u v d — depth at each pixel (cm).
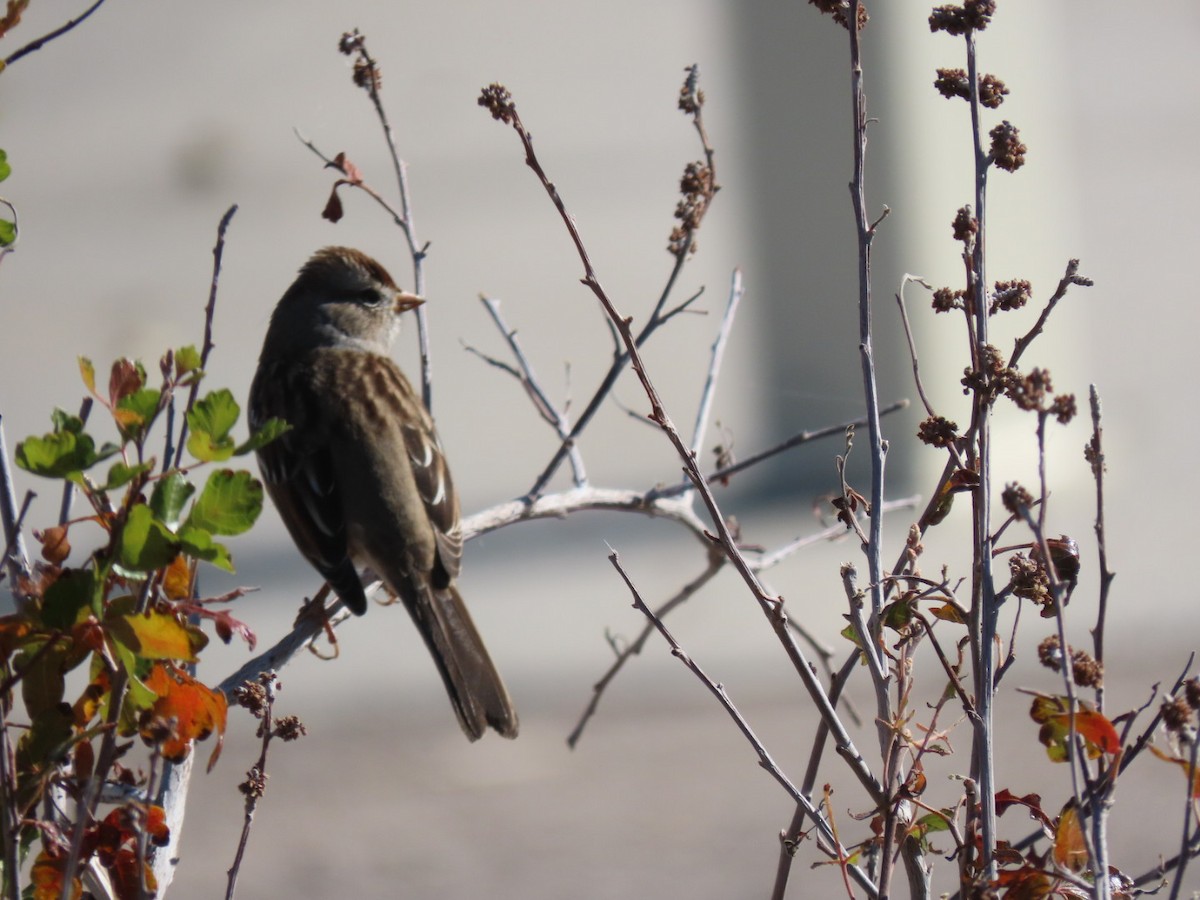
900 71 1518
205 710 404
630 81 1875
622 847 1112
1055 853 386
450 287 1828
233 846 1139
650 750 1259
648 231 1841
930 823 407
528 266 1841
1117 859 1039
